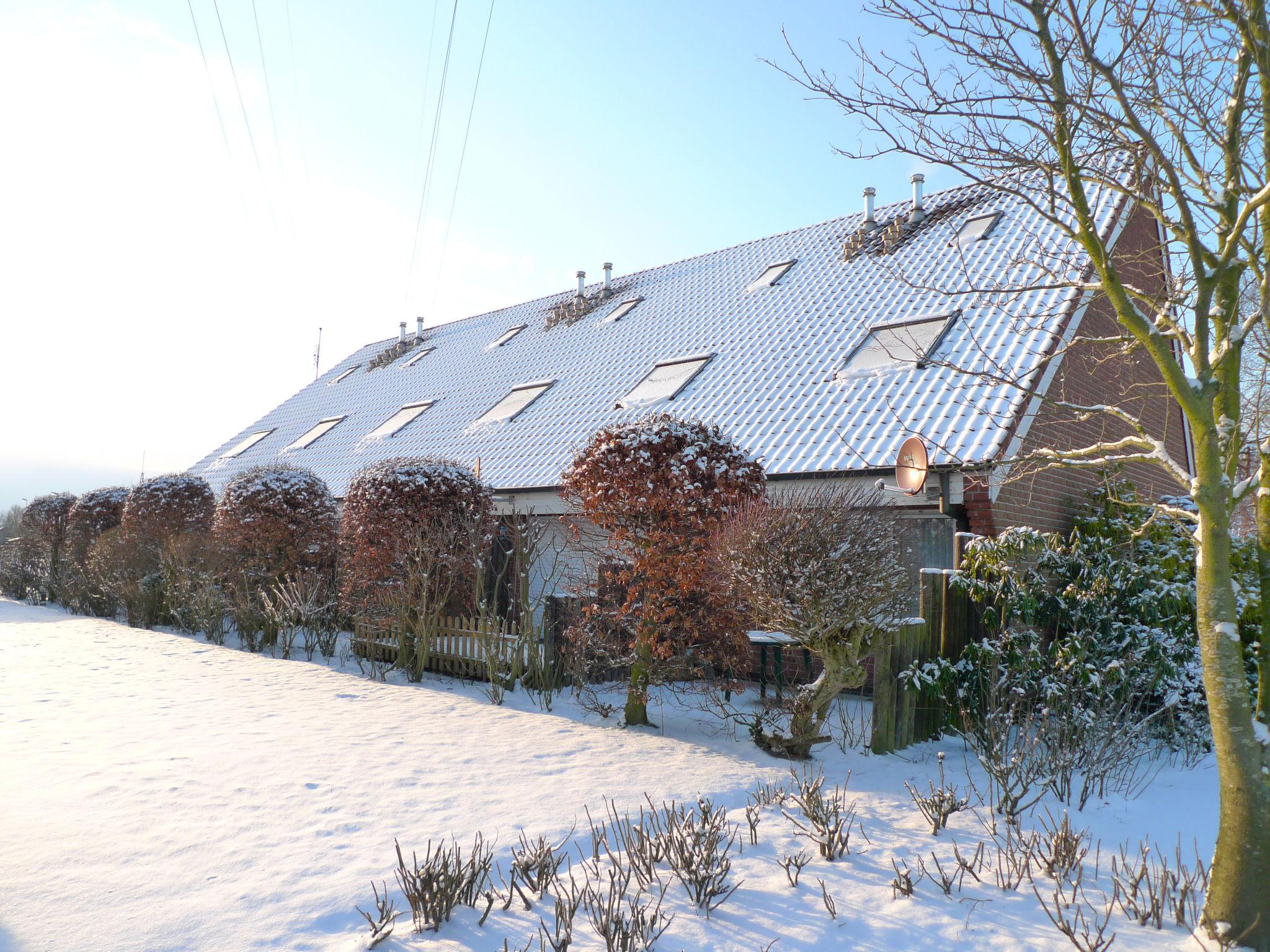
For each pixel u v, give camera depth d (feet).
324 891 13.91
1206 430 13.21
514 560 43.37
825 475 34.68
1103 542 27.53
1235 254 14.56
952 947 12.41
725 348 50.70
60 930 12.35
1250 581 27.04
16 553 79.20
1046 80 14.78
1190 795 20.38
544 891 13.92
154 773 20.04
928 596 26.00
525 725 26.66
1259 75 14.40
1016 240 44.83
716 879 14.11
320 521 48.62
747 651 27.27
